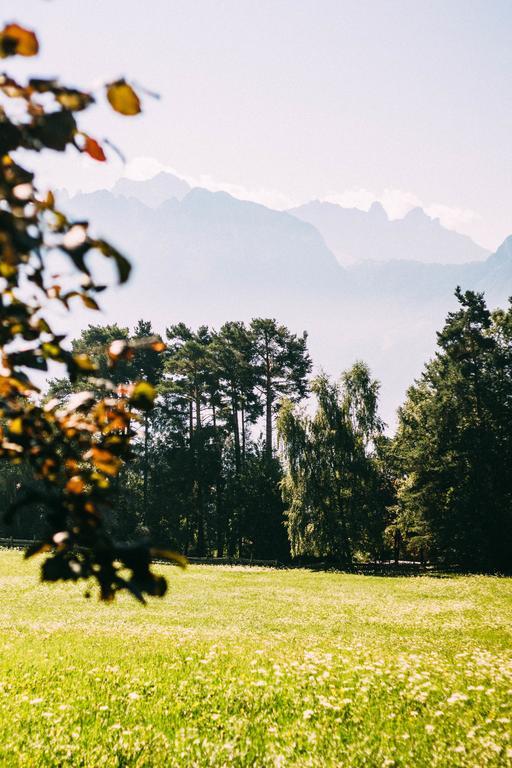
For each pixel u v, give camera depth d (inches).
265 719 300.4
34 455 110.3
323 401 2229.3
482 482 2202.3
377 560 2704.2
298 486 2197.3
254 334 3063.5
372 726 291.6
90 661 449.1
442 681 398.0
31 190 83.0
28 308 94.5
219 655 483.8
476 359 2326.5
